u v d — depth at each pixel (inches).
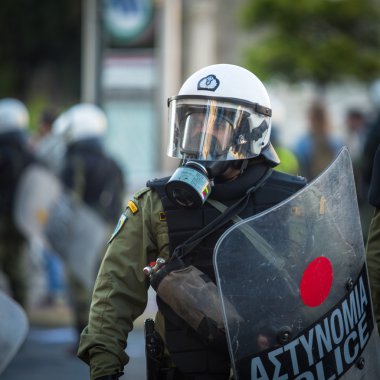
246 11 1224.2
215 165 270.2
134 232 275.7
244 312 246.1
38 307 805.2
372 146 647.1
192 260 266.1
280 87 1266.0
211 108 271.0
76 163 652.1
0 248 689.6
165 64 941.2
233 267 246.4
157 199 275.3
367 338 261.7
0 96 1481.3
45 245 687.1
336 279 256.1
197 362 264.2
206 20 1184.8
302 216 252.4
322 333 252.1
